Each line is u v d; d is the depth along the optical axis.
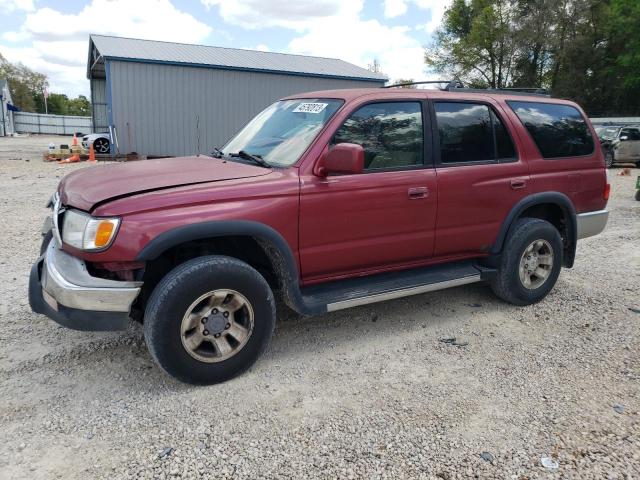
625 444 2.89
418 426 3.02
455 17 46.22
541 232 4.74
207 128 19.73
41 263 3.52
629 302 5.08
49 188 11.04
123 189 3.23
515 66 43.38
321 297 3.80
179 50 20.64
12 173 13.62
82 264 3.17
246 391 3.35
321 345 4.05
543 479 2.61
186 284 3.15
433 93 4.28
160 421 3.01
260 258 3.86
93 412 3.07
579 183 5.02
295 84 20.86
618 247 7.31
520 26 40.88
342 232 3.76
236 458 2.71
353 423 3.03
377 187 3.85
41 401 3.17
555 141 4.90
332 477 2.59
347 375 3.60
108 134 19.84
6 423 2.94
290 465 2.67
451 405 3.24
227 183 3.38
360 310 4.77
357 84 21.95
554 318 4.66
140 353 3.81
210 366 3.34
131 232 3.04
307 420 3.05
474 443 2.88
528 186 4.66
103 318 3.10
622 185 14.75
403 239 4.07
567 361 3.86
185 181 3.37
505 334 4.31
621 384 3.53
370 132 3.91
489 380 3.56
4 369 3.53
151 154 19.05
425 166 4.14
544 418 3.12
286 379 3.52
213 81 19.44
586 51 38.66
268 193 3.42
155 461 2.67
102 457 2.69
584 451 2.82
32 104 84.50
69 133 52.72
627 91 38.56
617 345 4.13
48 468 2.60
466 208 4.33
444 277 4.36
